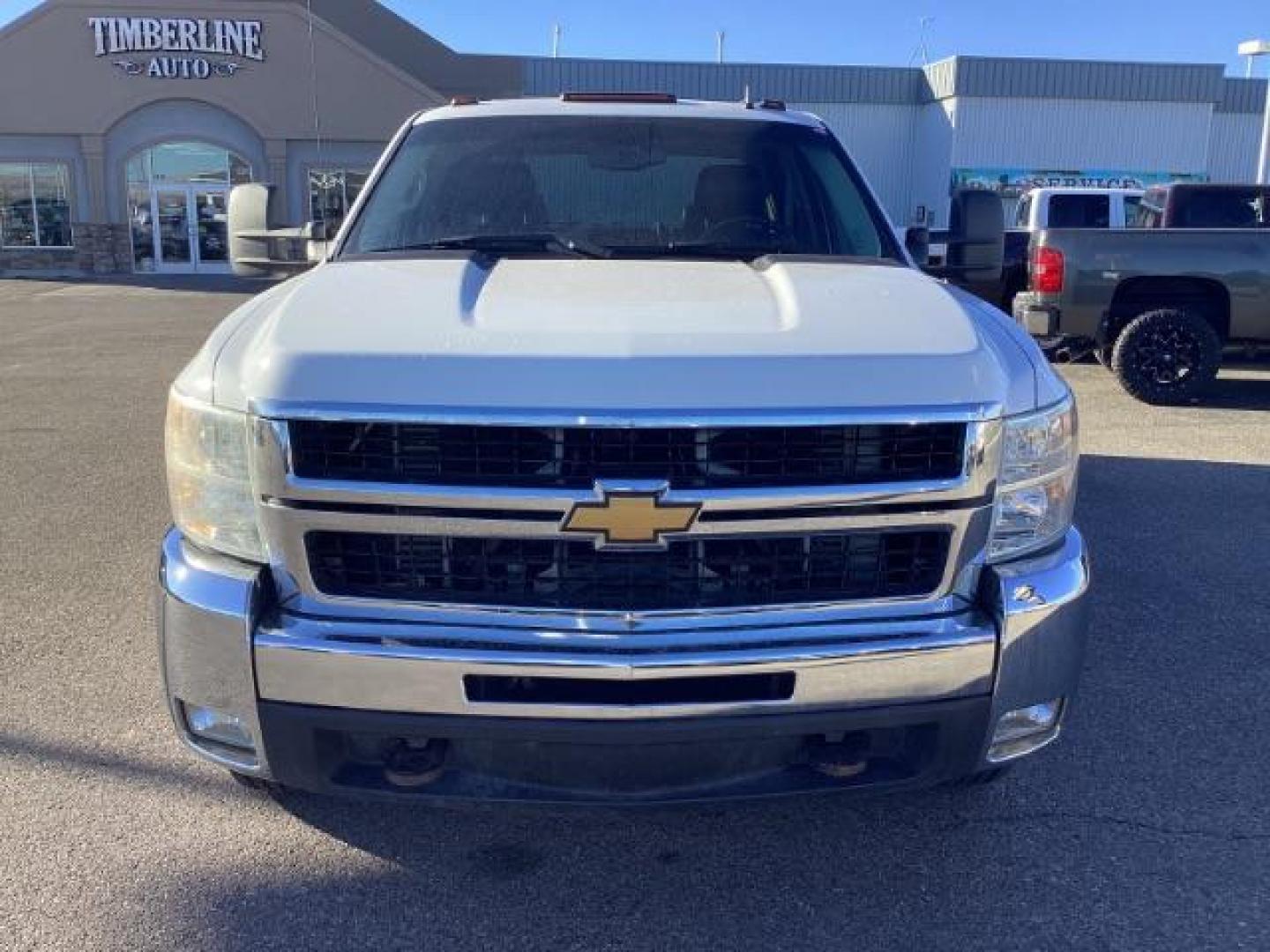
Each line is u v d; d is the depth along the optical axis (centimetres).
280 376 249
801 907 294
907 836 325
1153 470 745
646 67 3712
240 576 258
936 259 490
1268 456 787
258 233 426
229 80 3000
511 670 249
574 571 254
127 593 508
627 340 252
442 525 247
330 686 254
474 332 255
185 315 1872
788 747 267
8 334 1553
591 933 284
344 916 289
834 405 246
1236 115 3766
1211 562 560
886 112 3759
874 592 263
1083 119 3512
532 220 390
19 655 439
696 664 249
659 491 243
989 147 3516
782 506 248
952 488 255
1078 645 278
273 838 320
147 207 3078
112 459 770
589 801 263
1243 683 423
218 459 259
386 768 266
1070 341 1003
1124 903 295
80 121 3006
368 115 3030
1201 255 955
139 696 403
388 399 242
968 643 260
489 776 265
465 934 283
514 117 425
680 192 400
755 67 3688
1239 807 339
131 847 314
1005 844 321
